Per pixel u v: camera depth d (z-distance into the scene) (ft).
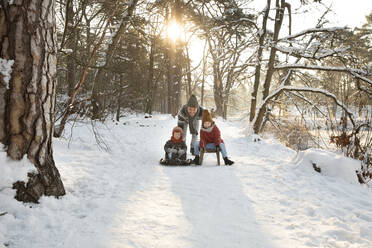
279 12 34.81
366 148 15.97
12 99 8.00
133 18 25.36
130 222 8.14
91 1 20.52
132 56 46.60
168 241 7.12
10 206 7.59
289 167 16.28
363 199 11.07
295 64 32.99
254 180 13.64
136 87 65.31
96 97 32.27
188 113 20.06
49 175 8.98
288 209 9.80
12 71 7.94
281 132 37.29
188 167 16.80
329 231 7.88
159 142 27.50
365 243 7.17
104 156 17.39
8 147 8.11
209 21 55.88
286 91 35.35
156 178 13.57
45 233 7.00
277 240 7.39
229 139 33.09
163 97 130.52
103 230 7.48
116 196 10.39
